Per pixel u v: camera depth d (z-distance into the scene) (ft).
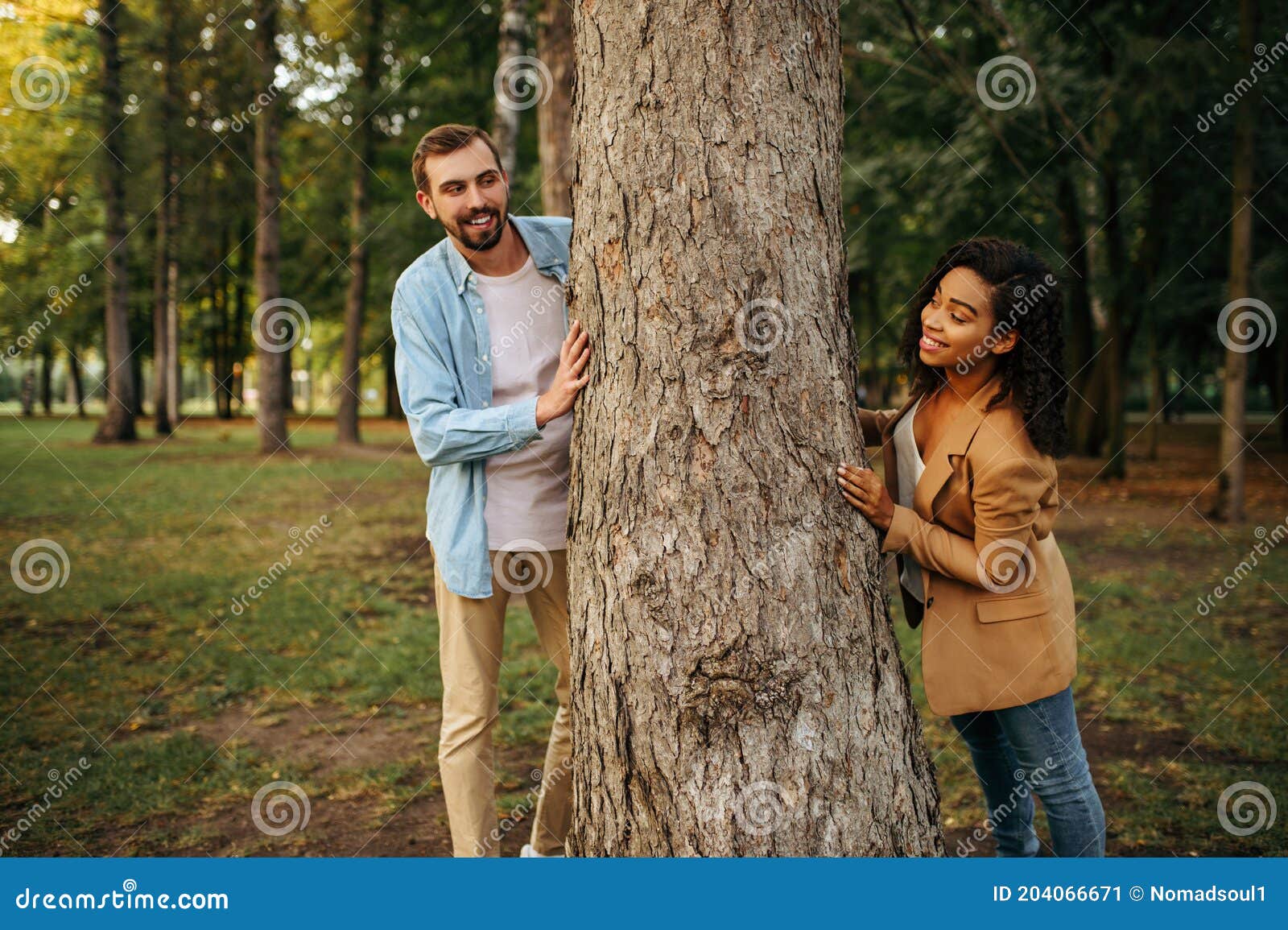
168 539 27.02
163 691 14.33
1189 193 36.22
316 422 92.99
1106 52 31.83
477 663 8.04
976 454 6.61
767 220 5.62
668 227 5.65
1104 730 12.47
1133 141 30.42
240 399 94.89
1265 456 54.03
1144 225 41.63
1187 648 15.85
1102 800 10.34
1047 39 32.81
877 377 61.46
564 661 8.46
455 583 7.83
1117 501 34.99
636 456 5.79
